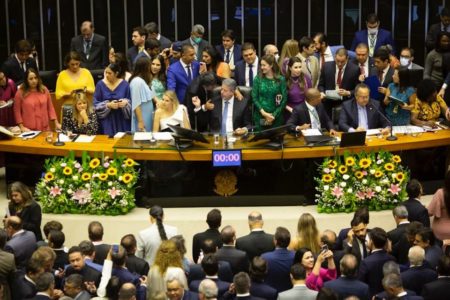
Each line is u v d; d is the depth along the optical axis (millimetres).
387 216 26344
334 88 30578
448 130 28234
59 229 21406
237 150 26016
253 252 21438
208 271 19312
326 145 26422
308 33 39812
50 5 39562
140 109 28781
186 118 28016
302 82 29016
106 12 39750
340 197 26281
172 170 26766
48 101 29141
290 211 26609
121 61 28859
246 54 30891
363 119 27859
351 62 30453
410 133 27719
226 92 27828
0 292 19484
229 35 33500
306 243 21359
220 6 39781
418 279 19828
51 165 26453
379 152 26562
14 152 27312
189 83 29828
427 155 27938
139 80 28750
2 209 27047
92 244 20375
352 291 18984
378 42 35344
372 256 20516
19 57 31922
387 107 29109
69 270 19812
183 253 20203
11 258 20000
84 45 34688
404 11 39312
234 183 26891
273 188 26969
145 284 19609
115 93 28844
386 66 30391
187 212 26562
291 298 18656
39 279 18766
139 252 22016
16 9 39562
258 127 28578
